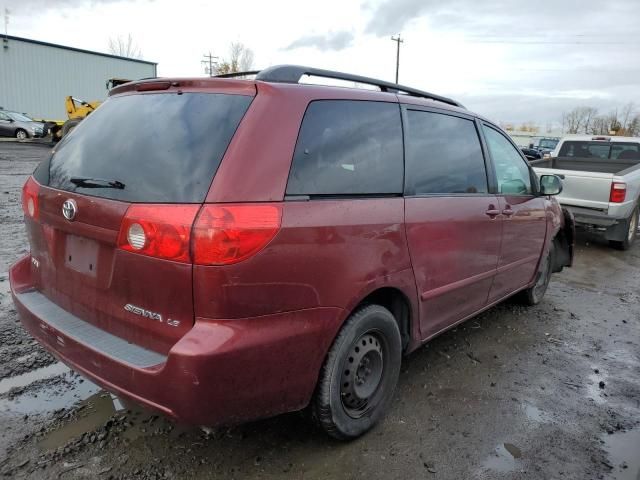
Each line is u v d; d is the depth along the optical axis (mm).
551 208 5000
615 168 9812
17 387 3209
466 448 2844
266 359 2203
